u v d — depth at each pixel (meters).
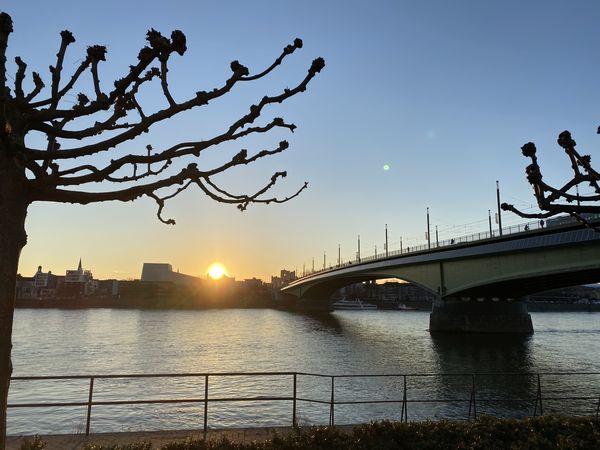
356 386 33.03
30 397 30.80
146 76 6.31
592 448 9.46
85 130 5.87
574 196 6.90
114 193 6.01
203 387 33.59
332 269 130.38
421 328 99.88
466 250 65.62
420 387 32.75
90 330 90.38
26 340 70.38
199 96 5.52
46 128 5.77
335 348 60.94
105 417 25.30
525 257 57.19
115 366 45.78
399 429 10.44
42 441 9.96
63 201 5.96
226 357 52.22
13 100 5.65
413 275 83.69
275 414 25.38
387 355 53.81
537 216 7.67
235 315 159.62
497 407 26.45
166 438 10.72
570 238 50.19
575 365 45.94
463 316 79.62
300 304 190.38
